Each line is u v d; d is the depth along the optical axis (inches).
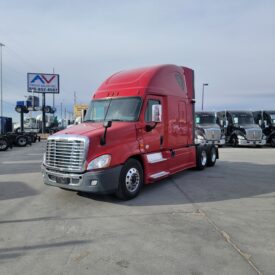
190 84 430.3
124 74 353.4
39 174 429.1
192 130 437.4
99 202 279.4
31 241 191.9
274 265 158.1
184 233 202.1
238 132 955.3
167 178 397.1
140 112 309.4
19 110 1491.1
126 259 166.1
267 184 358.0
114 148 274.2
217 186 347.3
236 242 186.9
